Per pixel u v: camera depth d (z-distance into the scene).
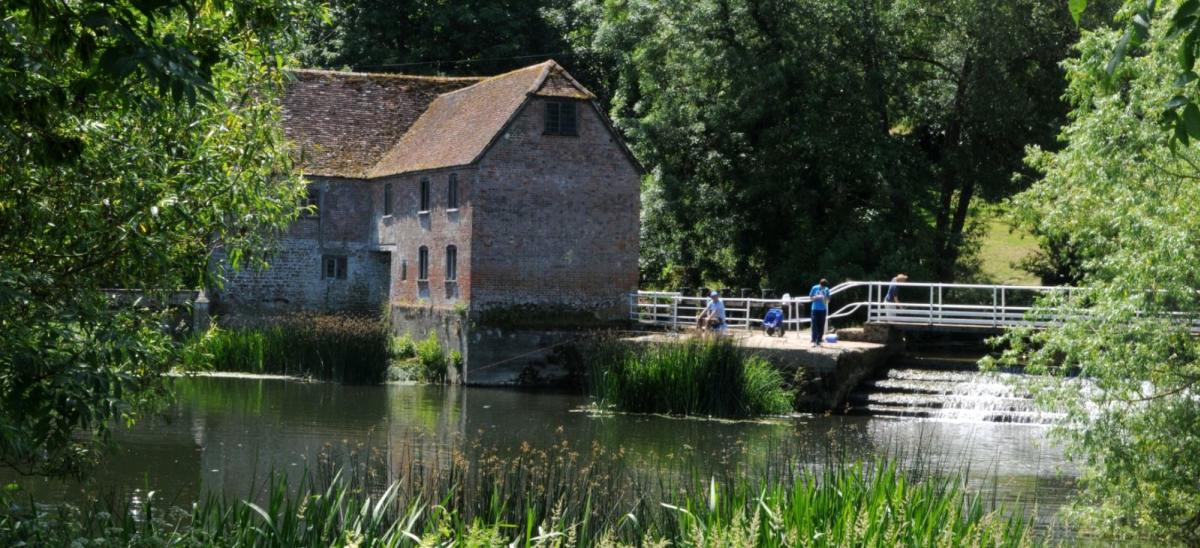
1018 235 53.69
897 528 9.96
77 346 9.14
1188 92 8.23
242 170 12.44
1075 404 15.00
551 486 14.34
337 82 46.56
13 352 8.36
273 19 8.62
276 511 10.40
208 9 9.27
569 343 37.09
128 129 10.71
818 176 44.84
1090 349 14.84
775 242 46.16
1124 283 14.58
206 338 13.95
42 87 8.02
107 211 9.95
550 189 38.94
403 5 55.34
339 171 44.41
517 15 56.69
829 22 43.47
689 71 44.34
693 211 45.38
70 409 8.62
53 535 9.15
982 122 44.53
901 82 44.88
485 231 38.12
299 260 44.12
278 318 40.66
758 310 44.56
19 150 8.64
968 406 29.28
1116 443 14.59
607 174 39.66
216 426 25.06
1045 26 42.56
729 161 44.72
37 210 9.41
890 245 43.50
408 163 42.53
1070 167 15.65
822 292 31.75
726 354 28.81
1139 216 14.47
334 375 36.25
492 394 33.94
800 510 10.51
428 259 40.94
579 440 23.91
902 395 30.22
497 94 41.03
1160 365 14.71
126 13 7.08
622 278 39.81
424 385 36.53
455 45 55.78
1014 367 30.72
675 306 37.91
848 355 30.30
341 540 9.98
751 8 43.56
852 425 27.30
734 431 25.77
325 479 15.30
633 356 30.08
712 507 10.52
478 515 12.67
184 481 18.31
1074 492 18.62
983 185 45.66
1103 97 15.76
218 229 12.20
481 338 37.19
